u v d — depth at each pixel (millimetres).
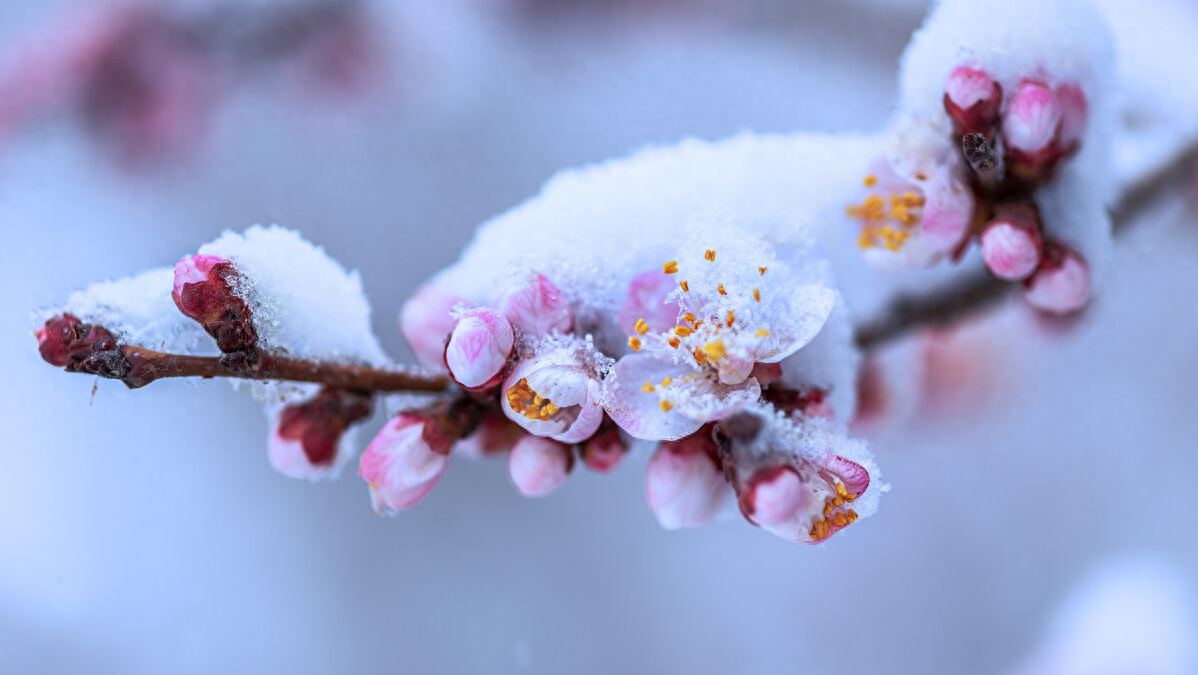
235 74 686
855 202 361
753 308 338
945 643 836
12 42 685
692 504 342
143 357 340
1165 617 630
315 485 869
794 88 764
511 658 866
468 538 887
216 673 813
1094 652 610
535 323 340
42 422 806
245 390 354
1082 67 357
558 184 358
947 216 354
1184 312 697
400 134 848
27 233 782
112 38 642
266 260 344
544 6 700
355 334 351
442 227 891
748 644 871
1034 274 358
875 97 651
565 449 349
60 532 796
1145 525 775
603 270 349
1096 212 360
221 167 807
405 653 856
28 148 673
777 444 336
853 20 556
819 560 867
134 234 809
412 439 347
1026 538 822
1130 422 775
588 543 890
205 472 848
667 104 834
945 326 379
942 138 356
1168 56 402
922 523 848
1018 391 506
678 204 354
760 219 354
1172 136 391
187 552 826
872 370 385
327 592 858
